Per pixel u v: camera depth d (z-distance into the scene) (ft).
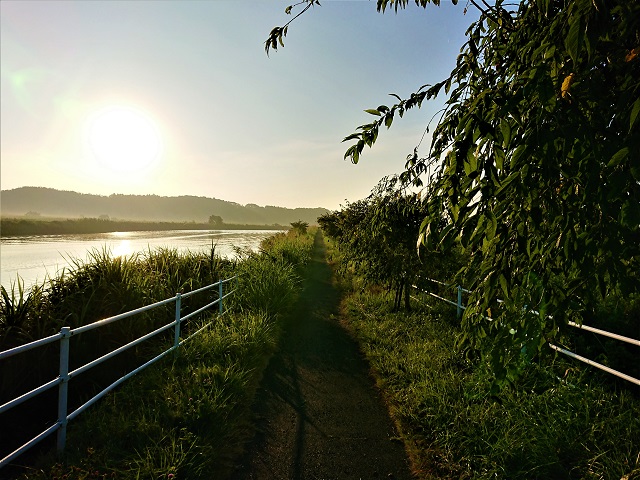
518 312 5.72
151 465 9.44
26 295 16.26
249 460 10.71
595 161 4.14
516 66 4.91
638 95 3.98
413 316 24.34
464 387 13.23
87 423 11.37
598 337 15.67
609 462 8.96
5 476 9.71
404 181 9.07
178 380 14.29
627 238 4.52
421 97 6.28
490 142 4.27
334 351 20.21
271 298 26.99
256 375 16.66
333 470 10.32
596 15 3.38
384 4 7.59
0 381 12.67
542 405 11.57
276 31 7.79
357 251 28.76
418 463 10.47
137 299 18.83
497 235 4.82
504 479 9.25
